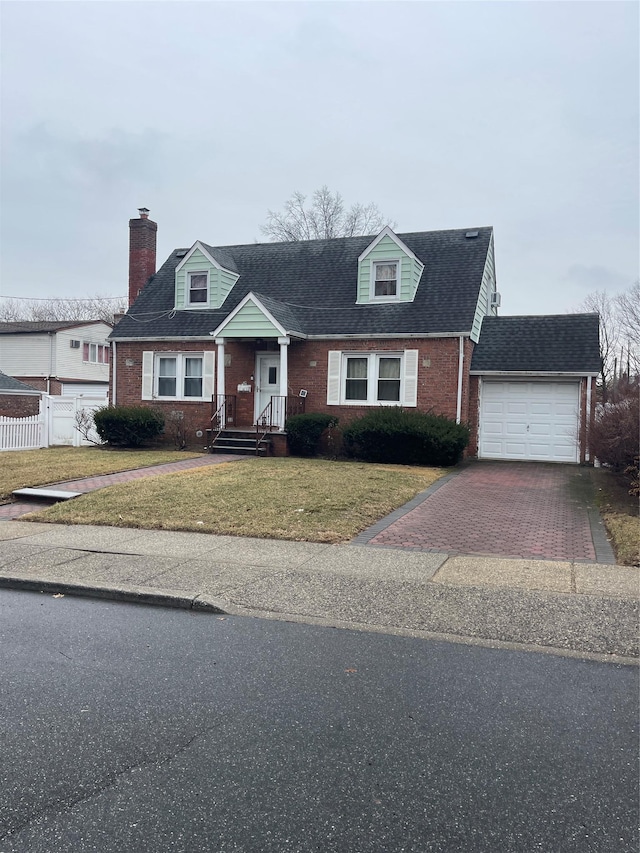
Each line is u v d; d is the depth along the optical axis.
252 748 3.85
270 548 8.59
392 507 11.14
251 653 5.30
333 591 6.79
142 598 6.70
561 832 3.12
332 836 3.08
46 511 10.80
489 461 18.61
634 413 12.06
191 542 8.93
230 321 19.38
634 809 3.29
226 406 20.41
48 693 4.58
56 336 37.38
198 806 3.30
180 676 4.86
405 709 4.34
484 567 7.64
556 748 3.86
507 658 5.18
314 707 4.36
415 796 3.38
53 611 6.43
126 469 15.02
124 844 3.03
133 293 25.52
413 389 18.84
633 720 4.20
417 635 5.66
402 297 19.72
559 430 18.62
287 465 15.72
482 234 21.17
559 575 7.29
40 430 19.97
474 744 3.90
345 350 19.58
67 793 3.41
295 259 22.84
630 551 8.06
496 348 19.38
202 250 21.80
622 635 5.59
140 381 21.88
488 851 2.99
